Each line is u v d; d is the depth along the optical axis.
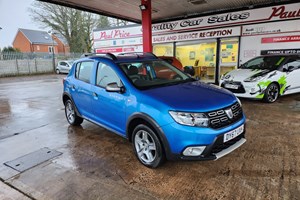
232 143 2.82
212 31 10.10
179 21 11.05
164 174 2.80
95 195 2.44
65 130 4.64
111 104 3.38
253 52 9.16
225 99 2.88
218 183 2.57
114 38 14.32
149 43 7.96
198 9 9.59
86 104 4.07
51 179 2.79
